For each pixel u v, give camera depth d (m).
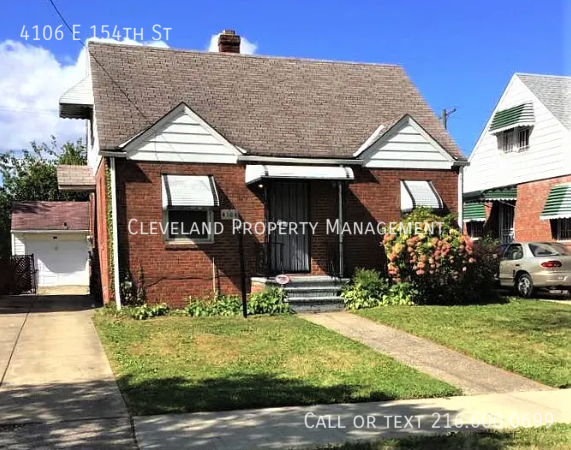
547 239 20.34
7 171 37.69
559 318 11.83
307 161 14.91
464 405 6.70
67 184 17.70
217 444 5.38
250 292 14.49
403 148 15.72
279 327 11.20
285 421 6.05
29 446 5.32
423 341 10.09
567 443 5.39
